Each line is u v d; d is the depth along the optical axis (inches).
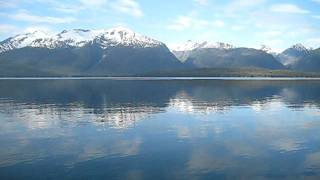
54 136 2347.4
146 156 1839.3
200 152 1910.7
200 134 2381.9
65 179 1508.4
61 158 1811.0
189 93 6082.7
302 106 3998.5
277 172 1576.0
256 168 1632.6
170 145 2073.1
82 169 1633.9
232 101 4601.4
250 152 1905.8
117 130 2546.8
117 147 2028.8
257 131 2479.1
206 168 1637.6
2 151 1951.3
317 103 4311.0
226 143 2114.9
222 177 1521.9
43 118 3147.1
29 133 2455.7
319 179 1487.5
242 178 1509.6
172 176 1537.9
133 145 2071.9
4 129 2613.2
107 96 5531.5
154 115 3302.2
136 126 2704.2
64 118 3137.3
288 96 5393.7
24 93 6259.8
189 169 1625.2
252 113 3408.0
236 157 1811.0
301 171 1587.1
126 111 3607.3
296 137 2271.2
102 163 1722.4
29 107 4008.4
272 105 4109.3
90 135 2370.8
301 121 2910.9
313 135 2330.2
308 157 1802.4
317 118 3068.4
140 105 4163.4
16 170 1626.5
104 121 2957.7
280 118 3078.2
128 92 6387.8
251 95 5605.3
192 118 3097.9
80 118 3132.4
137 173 1576.0
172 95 5649.6
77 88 7751.0
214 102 4471.0
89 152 1925.4
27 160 1779.0
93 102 4569.4
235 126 2679.6
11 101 4744.1
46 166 1681.8
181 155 1854.1
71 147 2037.4
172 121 2935.5
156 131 2493.8
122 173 1577.3
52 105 4212.6
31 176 1549.0
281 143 2103.8
